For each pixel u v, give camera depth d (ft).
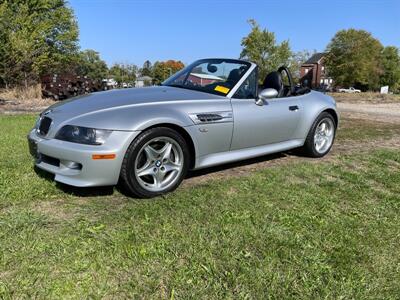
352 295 6.93
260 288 6.97
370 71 187.01
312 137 16.62
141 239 8.52
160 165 11.37
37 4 105.60
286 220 9.87
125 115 10.69
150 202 10.80
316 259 8.03
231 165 15.19
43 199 10.69
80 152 10.08
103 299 6.52
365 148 19.71
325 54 186.29
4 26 58.34
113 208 10.28
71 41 125.08
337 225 9.77
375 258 8.27
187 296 6.66
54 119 11.08
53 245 8.09
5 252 7.72
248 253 8.12
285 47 82.38
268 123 14.33
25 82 55.26
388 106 54.65
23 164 13.67
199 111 12.05
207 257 7.86
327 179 13.73
